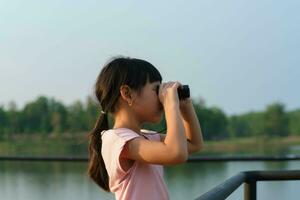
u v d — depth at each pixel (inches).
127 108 98.1
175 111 90.7
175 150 86.9
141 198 93.8
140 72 97.6
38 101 3026.6
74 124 2741.1
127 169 94.2
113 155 93.7
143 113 98.0
